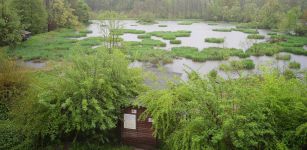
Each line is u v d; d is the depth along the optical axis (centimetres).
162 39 4797
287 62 3072
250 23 6931
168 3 9569
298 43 4081
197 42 4478
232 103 845
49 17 5644
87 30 5716
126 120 1181
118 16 3969
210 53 3416
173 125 999
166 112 924
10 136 1239
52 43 4109
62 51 3528
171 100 945
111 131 1218
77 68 1159
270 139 845
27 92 1237
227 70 1277
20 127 1160
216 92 916
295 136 822
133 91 1211
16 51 3419
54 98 1080
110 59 1240
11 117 1379
